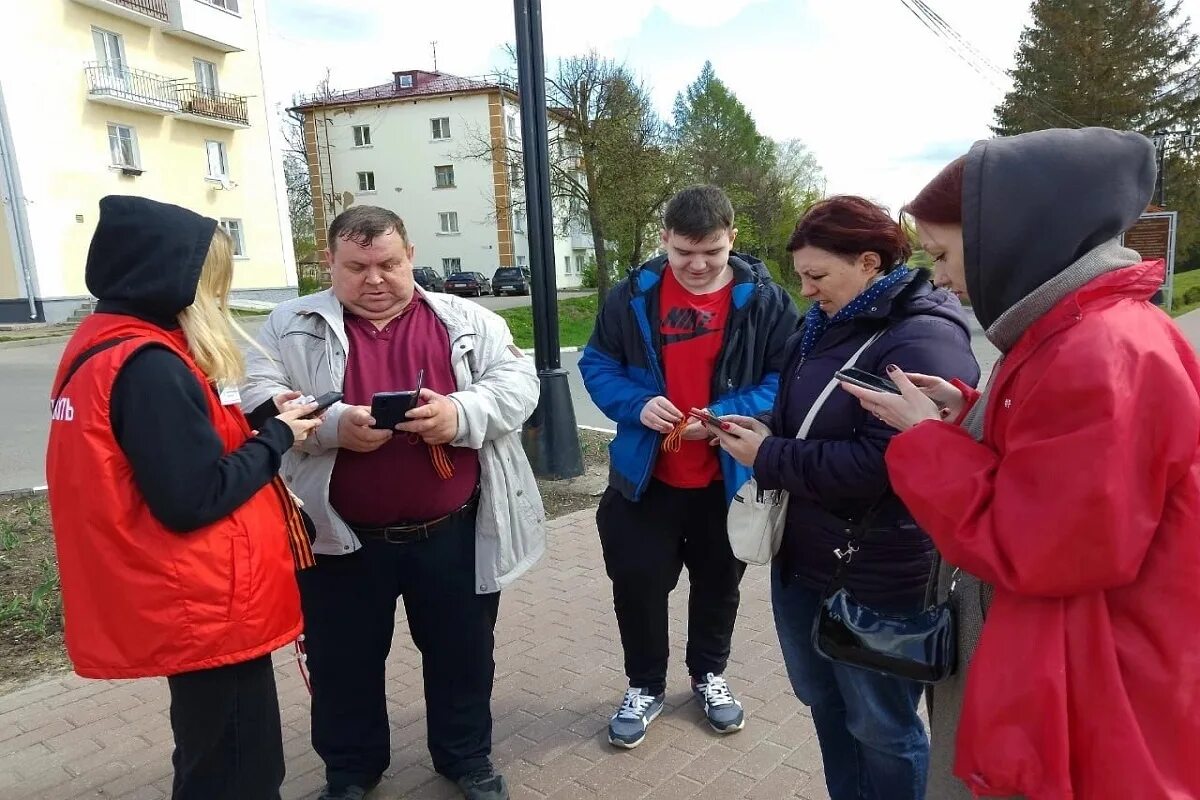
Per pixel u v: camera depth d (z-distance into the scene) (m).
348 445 2.24
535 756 2.84
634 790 2.64
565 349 18.88
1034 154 1.28
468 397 2.35
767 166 43.94
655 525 2.81
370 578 2.45
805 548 2.04
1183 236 33.53
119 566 1.66
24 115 20.38
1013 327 1.31
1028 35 32.44
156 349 1.68
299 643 2.50
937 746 1.60
